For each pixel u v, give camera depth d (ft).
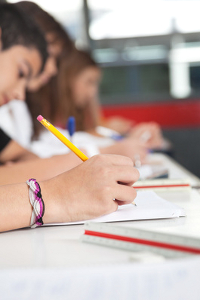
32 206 1.97
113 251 1.58
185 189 2.86
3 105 4.50
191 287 1.15
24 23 4.43
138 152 3.99
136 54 14.30
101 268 1.12
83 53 6.80
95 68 6.95
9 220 1.93
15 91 4.56
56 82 5.75
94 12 14.12
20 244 1.75
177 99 13.53
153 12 14.11
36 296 1.11
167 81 14.30
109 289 1.11
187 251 1.36
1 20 4.27
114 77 14.21
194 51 14.16
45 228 1.99
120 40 14.29
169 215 2.05
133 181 2.10
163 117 13.61
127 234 1.59
